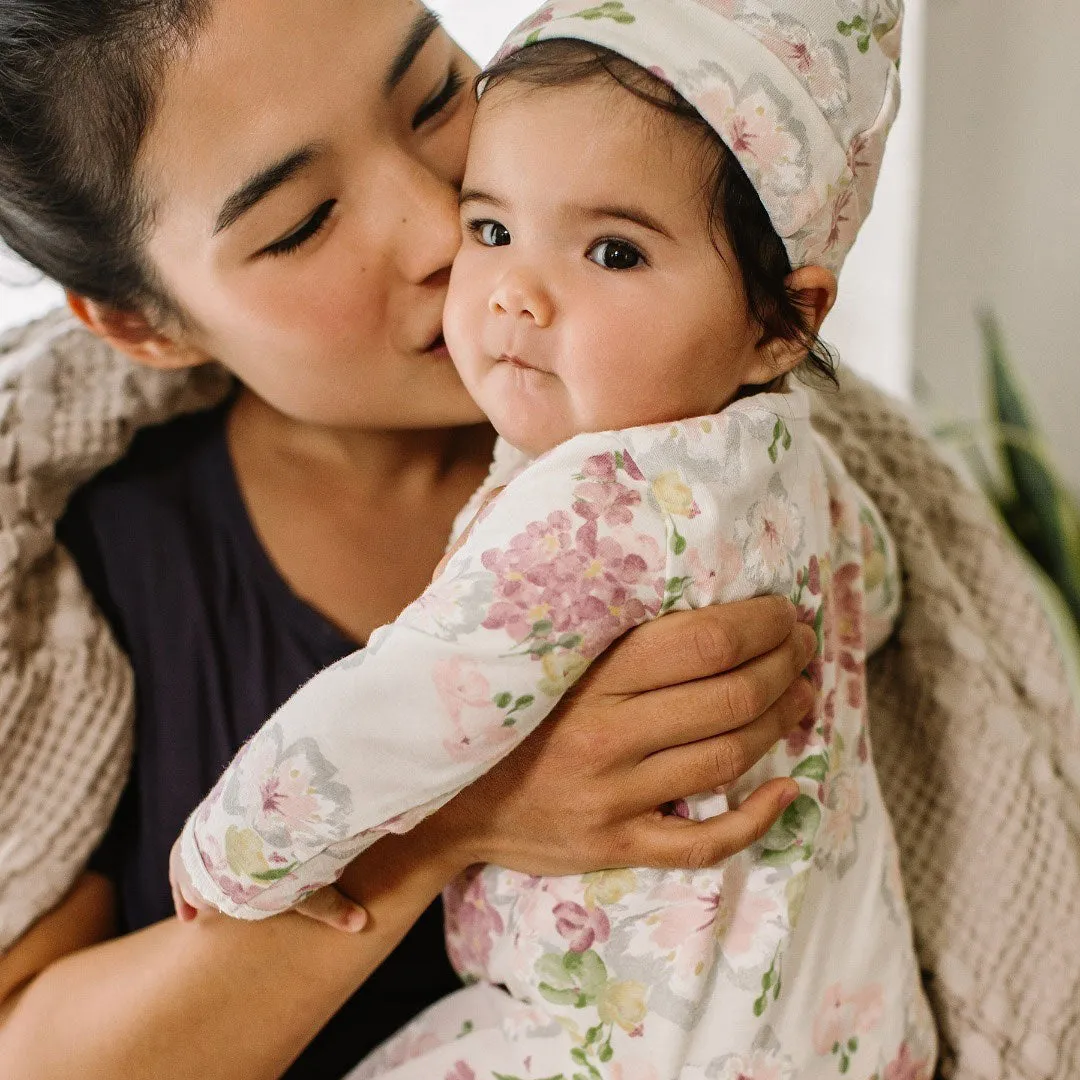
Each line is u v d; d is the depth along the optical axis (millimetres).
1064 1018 859
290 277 739
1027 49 1473
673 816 690
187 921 746
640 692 675
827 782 750
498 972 755
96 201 756
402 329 770
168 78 671
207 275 751
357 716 605
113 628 908
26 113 732
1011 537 1374
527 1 1311
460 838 724
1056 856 893
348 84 684
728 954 691
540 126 619
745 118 610
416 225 725
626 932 693
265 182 696
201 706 886
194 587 899
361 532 923
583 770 671
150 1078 746
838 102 634
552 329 631
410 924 758
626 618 639
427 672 601
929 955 887
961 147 1571
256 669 886
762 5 625
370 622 906
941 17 1502
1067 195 1491
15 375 888
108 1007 756
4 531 839
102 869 901
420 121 741
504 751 630
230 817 636
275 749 618
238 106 676
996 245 1594
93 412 889
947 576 961
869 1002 750
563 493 618
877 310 1683
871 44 651
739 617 659
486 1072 730
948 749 925
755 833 665
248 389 958
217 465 940
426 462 938
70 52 686
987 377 1441
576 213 616
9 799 829
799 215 631
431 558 934
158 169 711
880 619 922
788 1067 700
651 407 643
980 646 935
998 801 901
